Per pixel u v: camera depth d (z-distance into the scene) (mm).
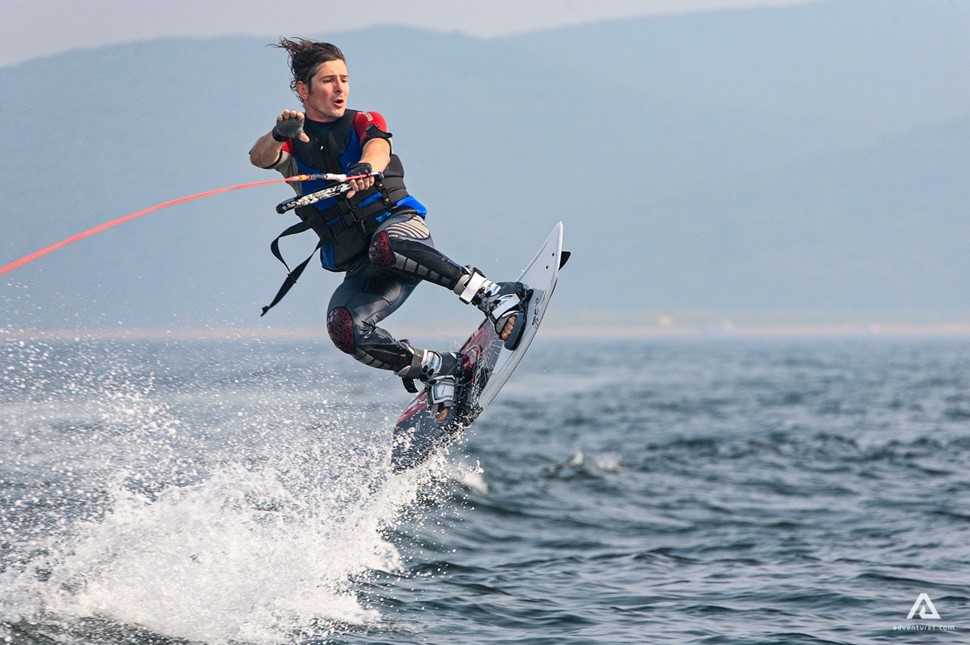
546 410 112250
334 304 22984
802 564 33562
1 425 34688
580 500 47469
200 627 23703
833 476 55562
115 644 22422
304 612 25422
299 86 22172
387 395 93938
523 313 23000
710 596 29453
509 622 26469
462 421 24047
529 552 35906
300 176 20734
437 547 35188
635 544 37812
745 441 73438
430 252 22547
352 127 22109
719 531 40125
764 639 25000
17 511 29422
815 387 153375
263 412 37031
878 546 36281
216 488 30266
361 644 23781
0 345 36000
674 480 54656
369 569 29625
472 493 46656
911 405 113562
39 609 23531
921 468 58219
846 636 25234
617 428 88125
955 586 30141
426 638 24625
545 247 24703
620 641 24906
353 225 22438
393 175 22781
